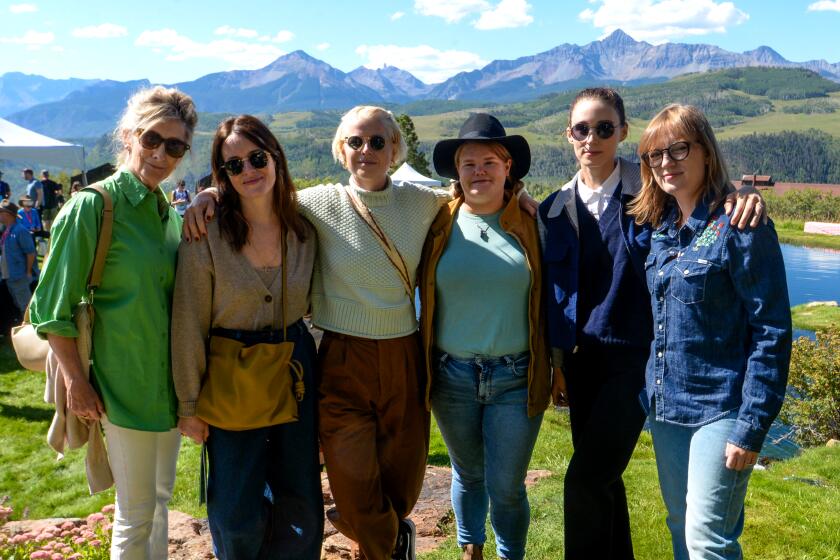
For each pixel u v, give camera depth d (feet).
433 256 9.86
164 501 9.71
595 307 9.50
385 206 9.59
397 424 9.75
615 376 9.29
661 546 12.55
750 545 13.29
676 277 8.04
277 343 8.91
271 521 9.36
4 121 63.98
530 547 11.92
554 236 9.77
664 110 8.21
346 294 9.48
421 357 10.02
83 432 8.90
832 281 128.77
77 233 8.27
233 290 8.69
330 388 9.55
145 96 8.74
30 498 20.01
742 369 7.76
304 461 9.23
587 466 9.23
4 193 62.34
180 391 8.70
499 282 9.61
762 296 7.43
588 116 9.48
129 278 8.49
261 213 8.87
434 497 14.33
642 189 8.82
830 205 301.02
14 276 36.40
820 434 34.88
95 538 11.74
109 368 8.57
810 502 16.28
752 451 7.35
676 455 8.28
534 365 9.69
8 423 26.43
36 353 9.05
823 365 34.73
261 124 8.75
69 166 63.21
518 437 9.69
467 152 9.64
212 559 11.08
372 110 9.45
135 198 8.66
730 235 7.61
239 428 8.60
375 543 9.50
